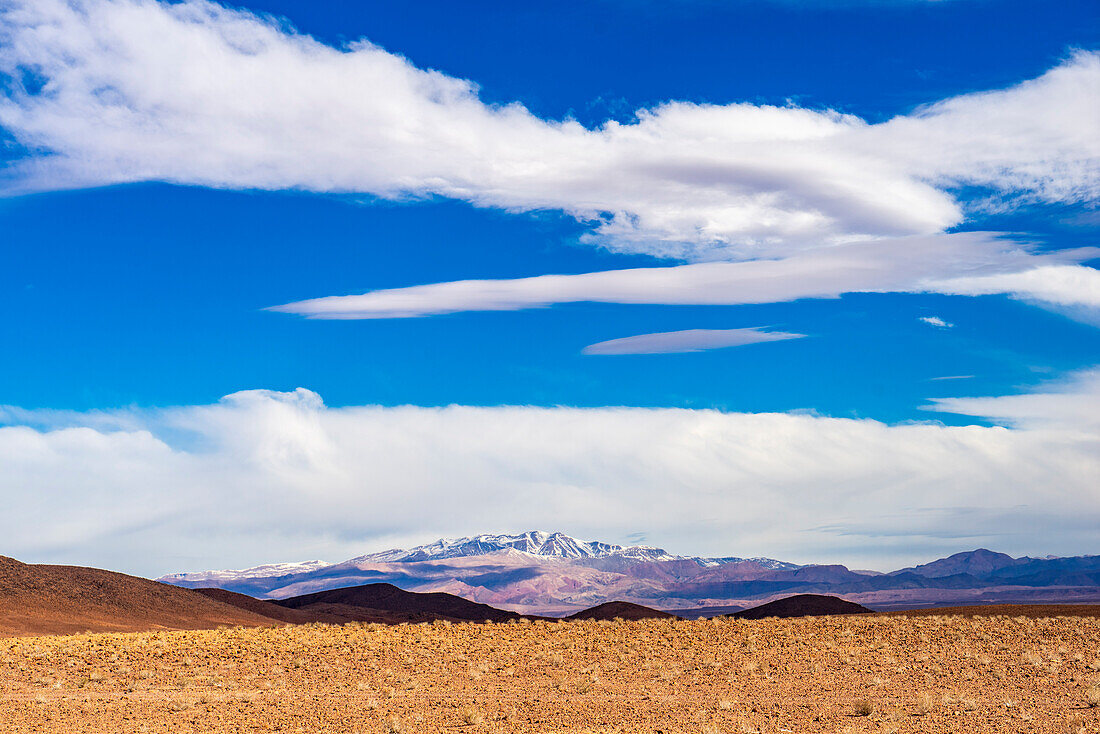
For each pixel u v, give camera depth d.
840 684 39.62
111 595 106.00
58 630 84.88
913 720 31.69
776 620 59.69
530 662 47.38
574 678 43.16
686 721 33.06
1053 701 34.25
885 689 38.06
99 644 51.66
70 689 41.91
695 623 59.28
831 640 51.22
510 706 36.94
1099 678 38.31
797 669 43.56
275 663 47.22
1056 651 46.12
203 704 38.28
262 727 34.03
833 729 30.95
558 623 61.06
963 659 44.69
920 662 44.25
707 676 42.81
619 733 31.23
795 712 34.00
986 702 34.38
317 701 38.75
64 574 108.88
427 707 37.12
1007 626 54.56
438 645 51.72
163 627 97.94
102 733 33.31
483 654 49.44
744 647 49.97
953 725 30.70
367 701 38.56
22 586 100.44
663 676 42.78
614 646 51.12
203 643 51.66
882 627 54.75
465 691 40.72
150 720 35.38
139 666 46.38
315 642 52.25
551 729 32.44
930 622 56.56
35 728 34.16
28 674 44.59
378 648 50.75
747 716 33.62
